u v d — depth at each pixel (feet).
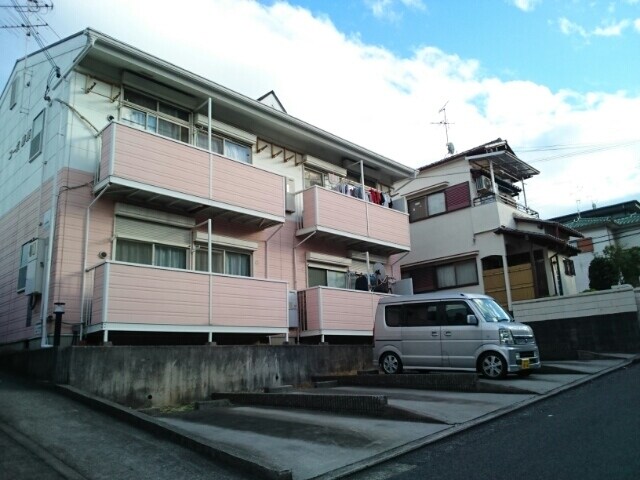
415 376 35.17
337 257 53.57
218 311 36.40
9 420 22.57
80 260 34.35
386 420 24.79
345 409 26.91
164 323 33.19
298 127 49.26
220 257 43.39
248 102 43.96
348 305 47.67
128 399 29.14
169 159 36.73
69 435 21.17
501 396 30.12
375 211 54.85
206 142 44.06
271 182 43.98
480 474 16.29
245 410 28.81
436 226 70.74
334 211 49.93
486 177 70.95
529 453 18.17
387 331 41.98
